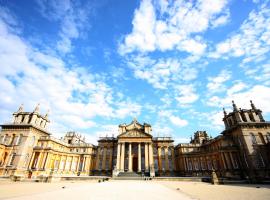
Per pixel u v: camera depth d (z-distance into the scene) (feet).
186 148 221.25
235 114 170.60
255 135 156.35
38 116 198.90
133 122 232.12
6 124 185.16
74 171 214.28
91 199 47.70
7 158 169.78
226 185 98.17
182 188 80.84
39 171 173.88
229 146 163.94
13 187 77.41
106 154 219.82
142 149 214.28
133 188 78.69
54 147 207.10
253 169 142.10
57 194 56.18
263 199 48.88
